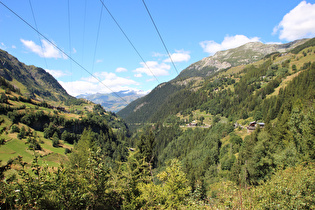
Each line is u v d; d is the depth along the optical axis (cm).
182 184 1272
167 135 18262
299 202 823
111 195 934
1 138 632
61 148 10244
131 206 944
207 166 6625
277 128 5309
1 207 584
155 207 991
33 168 668
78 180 764
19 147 4984
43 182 652
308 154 1920
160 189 1137
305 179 1009
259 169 2794
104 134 15000
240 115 14012
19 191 607
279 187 920
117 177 1031
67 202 683
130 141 17588
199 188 1242
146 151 2995
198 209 1027
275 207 836
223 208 930
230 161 5594
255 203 893
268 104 11831
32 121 12469
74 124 14538
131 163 1466
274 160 2719
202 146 10481
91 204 799
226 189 1078
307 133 2016
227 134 10769
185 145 13300
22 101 15725
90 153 889
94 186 820
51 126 12731
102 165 873
